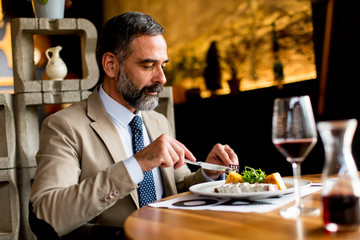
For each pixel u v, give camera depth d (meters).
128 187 1.07
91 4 3.68
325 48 2.92
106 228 1.07
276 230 0.69
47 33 2.36
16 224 2.11
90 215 1.07
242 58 3.58
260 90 3.45
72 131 1.31
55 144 1.27
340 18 2.80
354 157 2.80
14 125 2.18
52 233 1.06
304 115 0.77
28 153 2.19
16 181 2.15
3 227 2.14
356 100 2.79
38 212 1.08
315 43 2.99
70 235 1.11
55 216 1.06
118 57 1.42
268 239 0.64
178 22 4.07
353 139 2.81
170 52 4.20
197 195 1.09
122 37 1.40
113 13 3.80
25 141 2.19
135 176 1.09
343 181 0.66
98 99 1.44
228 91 3.73
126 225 0.79
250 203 0.94
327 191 0.67
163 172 1.48
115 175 1.08
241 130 3.66
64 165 1.22
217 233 0.69
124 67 1.41
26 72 2.27
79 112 1.39
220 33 3.73
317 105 3.03
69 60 3.18
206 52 3.87
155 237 0.69
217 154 1.39
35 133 2.32
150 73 1.42
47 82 2.24
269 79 3.37
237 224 0.75
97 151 1.32
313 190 1.05
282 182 1.10
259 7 3.38
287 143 0.78
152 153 1.10
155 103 1.47
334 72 2.89
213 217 0.82
